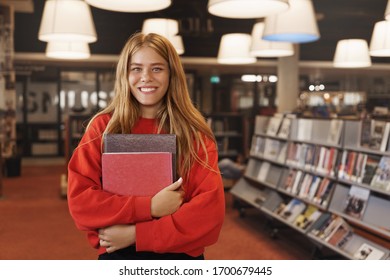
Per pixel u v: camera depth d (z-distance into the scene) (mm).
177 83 1752
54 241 5414
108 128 1689
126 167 1576
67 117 9805
